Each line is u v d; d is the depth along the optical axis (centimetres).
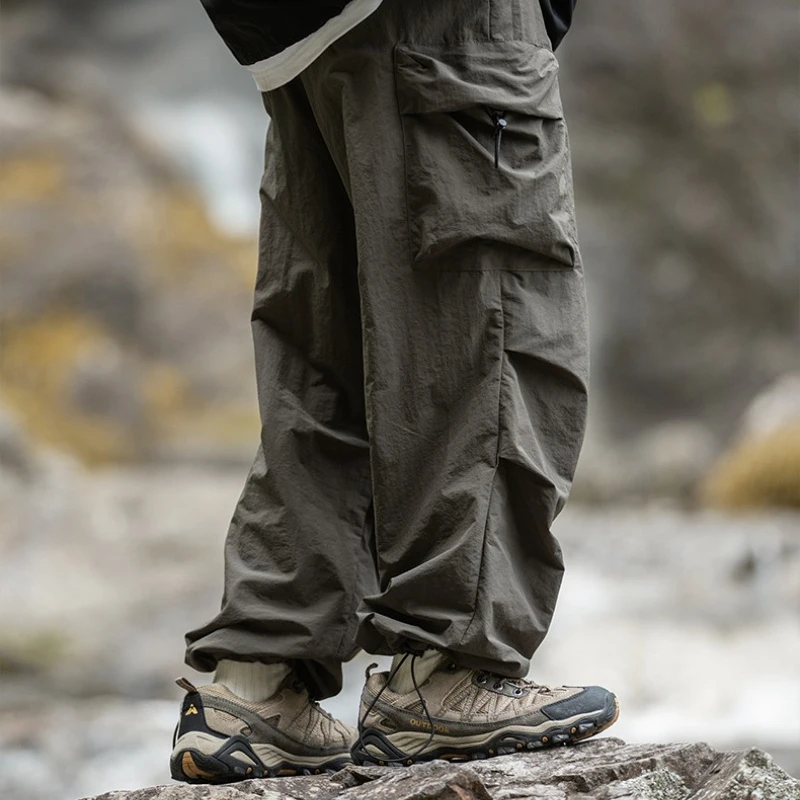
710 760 635
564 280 623
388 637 600
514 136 612
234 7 629
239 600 646
